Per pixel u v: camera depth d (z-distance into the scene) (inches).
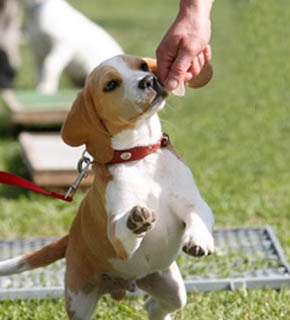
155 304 304.7
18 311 353.4
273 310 344.2
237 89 807.7
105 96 259.0
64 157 559.2
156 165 269.0
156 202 266.4
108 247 275.9
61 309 353.4
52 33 752.3
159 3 1438.2
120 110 257.8
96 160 270.2
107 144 266.7
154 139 270.4
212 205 496.4
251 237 433.4
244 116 721.0
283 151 618.2
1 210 504.1
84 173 285.4
